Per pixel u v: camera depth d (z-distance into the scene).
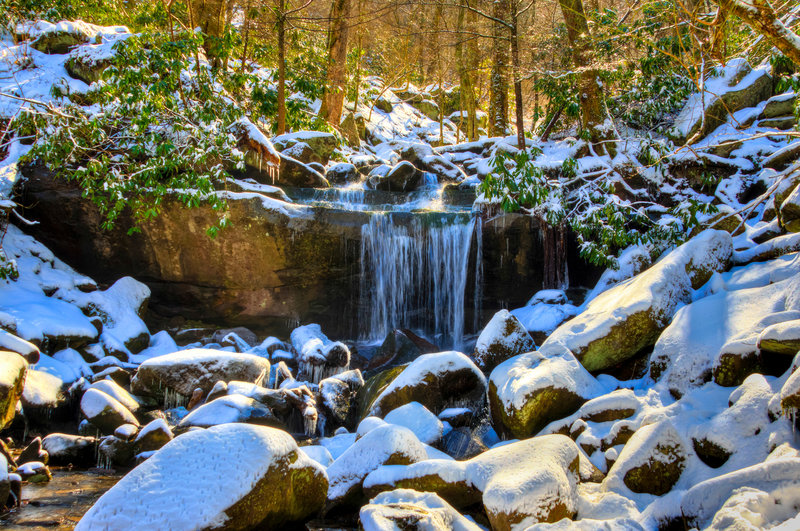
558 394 5.34
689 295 6.24
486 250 9.52
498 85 15.45
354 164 13.02
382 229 9.65
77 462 5.79
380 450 4.51
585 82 10.87
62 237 9.24
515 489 3.67
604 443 4.71
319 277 9.59
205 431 3.72
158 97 9.75
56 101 10.25
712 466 3.95
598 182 9.42
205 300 9.51
